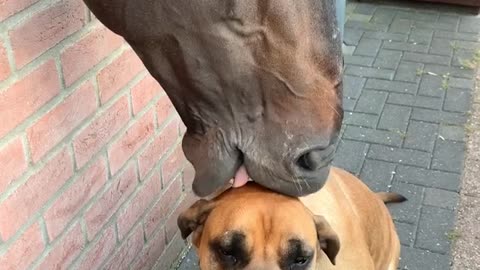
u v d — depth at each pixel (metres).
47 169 0.65
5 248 0.60
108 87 0.74
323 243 0.66
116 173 0.78
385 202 0.99
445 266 0.94
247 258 0.61
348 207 0.76
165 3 0.42
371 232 0.81
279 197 0.64
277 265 0.61
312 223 0.64
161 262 0.92
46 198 0.65
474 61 1.57
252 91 0.44
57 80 0.65
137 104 0.80
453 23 1.79
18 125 0.60
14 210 0.61
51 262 0.68
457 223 1.03
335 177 0.79
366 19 1.82
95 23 0.70
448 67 1.55
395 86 1.46
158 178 0.88
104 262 0.78
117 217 0.80
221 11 0.41
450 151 1.21
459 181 1.12
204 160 0.48
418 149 1.22
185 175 0.96
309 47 0.42
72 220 0.70
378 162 1.18
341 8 0.94
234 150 0.46
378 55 1.61
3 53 0.57
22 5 0.58
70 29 0.65
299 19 0.41
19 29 0.58
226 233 0.61
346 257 0.71
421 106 1.37
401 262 0.95
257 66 0.43
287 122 0.44
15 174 0.60
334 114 0.44
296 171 0.45
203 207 0.65
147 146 0.84
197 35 0.42
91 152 0.72
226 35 0.42
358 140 1.25
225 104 0.45
